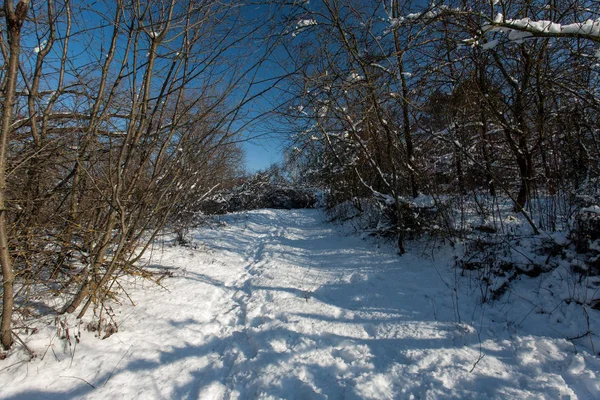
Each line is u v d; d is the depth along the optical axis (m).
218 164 5.10
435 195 5.87
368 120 5.91
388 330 3.40
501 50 4.69
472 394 2.36
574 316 3.16
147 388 2.56
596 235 3.75
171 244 7.41
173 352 3.10
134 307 3.88
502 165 6.20
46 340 2.89
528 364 2.65
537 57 4.47
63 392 2.41
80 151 3.24
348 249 6.91
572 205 4.27
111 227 3.32
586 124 4.26
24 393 2.34
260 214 15.87
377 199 6.67
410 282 4.63
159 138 3.85
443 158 6.20
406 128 5.77
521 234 4.59
